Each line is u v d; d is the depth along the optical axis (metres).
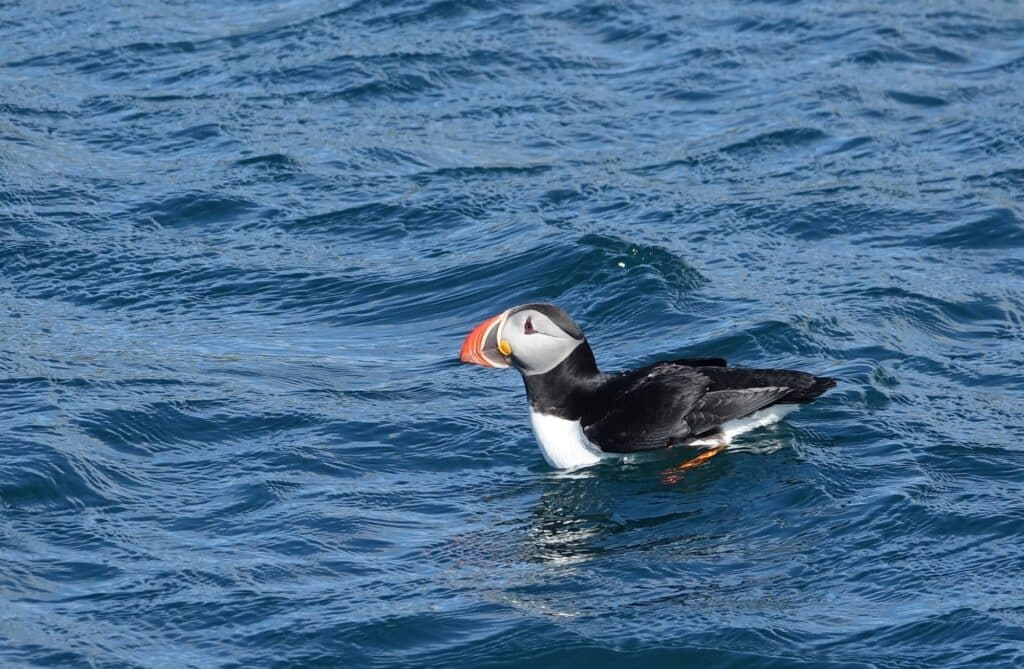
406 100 21.38
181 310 15.42
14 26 24.34
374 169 19.06
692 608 9.42
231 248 16.95
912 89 21.30
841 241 16.58
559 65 22.59
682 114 20.80
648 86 21.81
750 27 23.88
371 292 15.82
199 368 13.84
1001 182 17.98
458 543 10.49
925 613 9.14
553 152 19.59
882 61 22.31
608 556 10.19
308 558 10.27
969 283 15.19
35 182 18.53
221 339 14.66
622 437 11.33
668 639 9.09
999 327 14.23
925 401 12.45
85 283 16.02
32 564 10.17
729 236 16.75
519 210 17.75
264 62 22.66
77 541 10.52
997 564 9.66
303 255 16.77
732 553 10.11
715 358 11.81
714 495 10.98
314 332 14.94
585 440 11.55
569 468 11.66
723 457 11.54
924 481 10.84
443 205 17.95
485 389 13.34
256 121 20.59
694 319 14.47
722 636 9.07
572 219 17.39
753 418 11.84
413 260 16.55
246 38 23.69
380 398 13.20
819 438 11.77
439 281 15.96
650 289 15.12
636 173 18.83
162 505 11.10
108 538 10.56
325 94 21.48
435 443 12.26
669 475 11.36
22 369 13.64
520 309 11.63
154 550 10.39
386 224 17.52
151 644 9.21
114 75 22.30
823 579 9.68
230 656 9.09
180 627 9.40
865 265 15.77
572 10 24.64
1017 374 13.02
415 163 19.25
